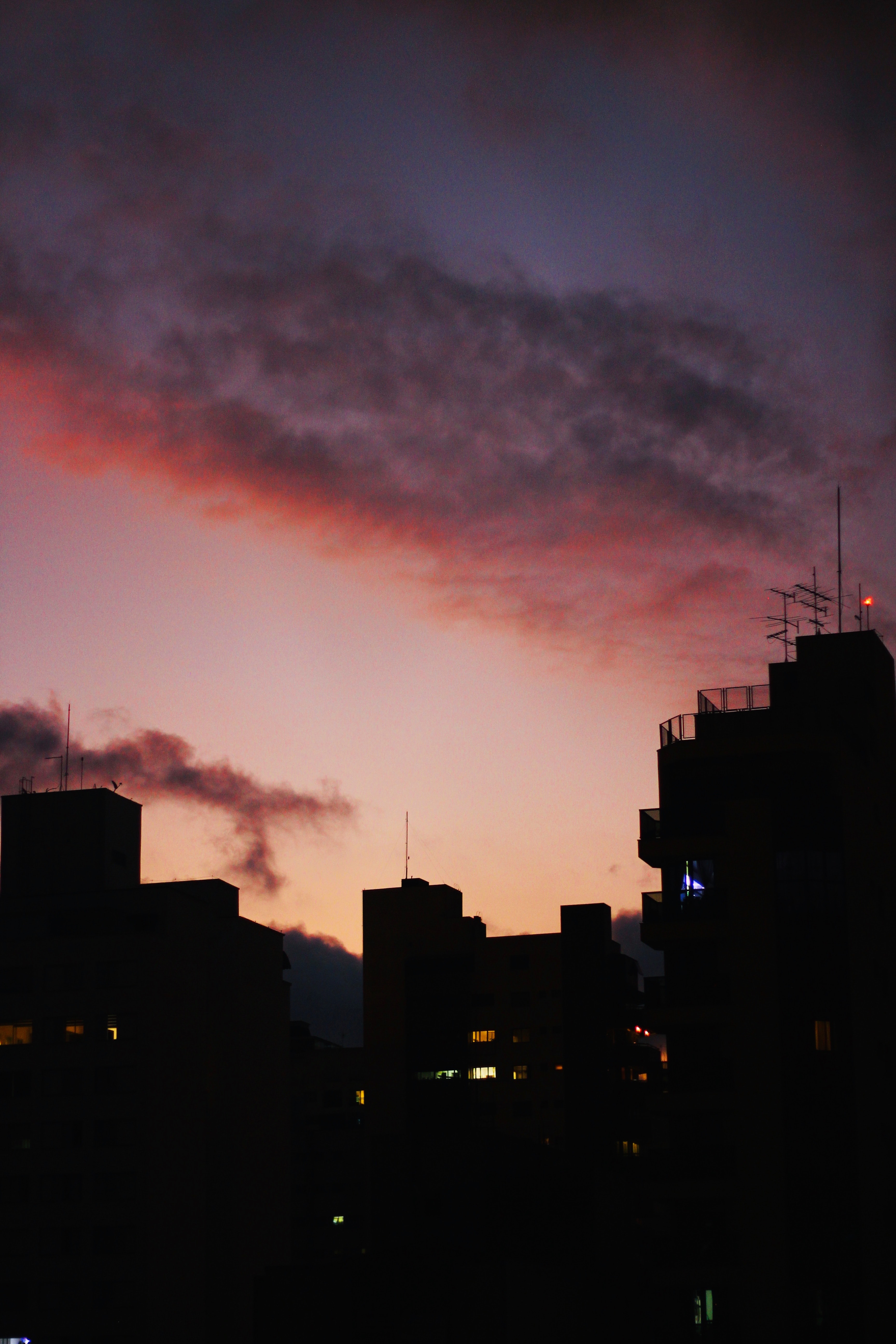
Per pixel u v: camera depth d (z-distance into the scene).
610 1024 142.12
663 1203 92.88
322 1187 163.25
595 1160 137.88
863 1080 90.12
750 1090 89.00
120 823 121.38
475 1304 71.19
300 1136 165.62
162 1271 103.12
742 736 96.06
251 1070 116.94
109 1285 101.19
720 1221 87.38
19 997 108.56
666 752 97.56
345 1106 167.88
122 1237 101.94
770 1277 85.62
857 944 93.31
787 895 91.88
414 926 152.38
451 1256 74.12
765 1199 86.94
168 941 110.62
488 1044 147.12
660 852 93.81
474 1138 77.19
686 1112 89.31
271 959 123.19
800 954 90.75
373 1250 76.62
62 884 117.75
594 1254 87.38
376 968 151.88
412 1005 149.25
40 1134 105.19
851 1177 86.75
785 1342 84.38
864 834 98.62
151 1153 103.88
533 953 148.75
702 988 91.75
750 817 93.56
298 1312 72.62
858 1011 91.00
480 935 153.50
